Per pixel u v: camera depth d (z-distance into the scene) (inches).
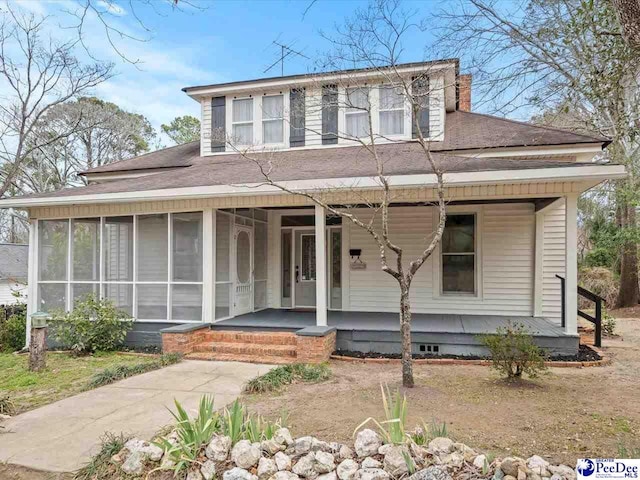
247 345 346.0
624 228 689.0
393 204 418.0
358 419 192.9
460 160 361.7
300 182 329.4
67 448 176.2
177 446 154.6
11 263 927.7
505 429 177.9
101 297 399.9
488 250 419.5
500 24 317.1
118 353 368.5
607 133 422.0
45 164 1087.0
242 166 442.3
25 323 430.6
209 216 376.5
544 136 398.6
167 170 505.7
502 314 416.2
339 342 350.3
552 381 258.2
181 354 332.8
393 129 457.1
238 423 162.4
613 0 138.3
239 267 428.8
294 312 450.0
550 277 406.0
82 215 402.6
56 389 267.1
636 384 251.4
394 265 441.1
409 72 416.5
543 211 402.6
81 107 1036.5
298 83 476.1
